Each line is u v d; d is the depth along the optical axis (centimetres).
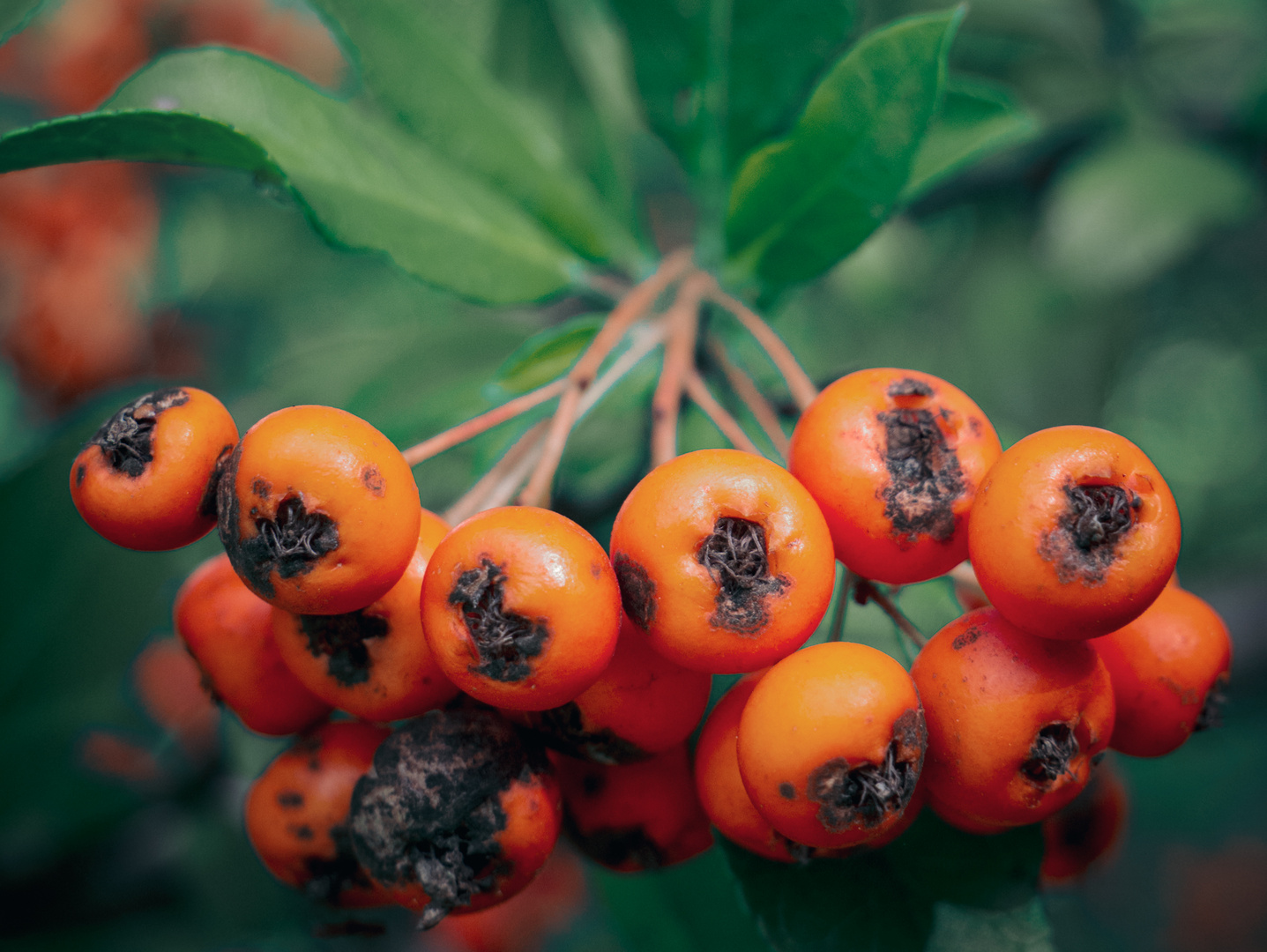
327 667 7
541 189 9
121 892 12
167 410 7
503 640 7
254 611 7
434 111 9
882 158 8
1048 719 7
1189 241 14
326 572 7
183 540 7
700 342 9
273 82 8
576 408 8
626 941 10
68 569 10
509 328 12
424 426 10
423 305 14
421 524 7
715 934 10
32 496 10
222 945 12
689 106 9
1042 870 8
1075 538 7
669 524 7
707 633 7
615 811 7
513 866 7
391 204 9
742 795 7
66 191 14
